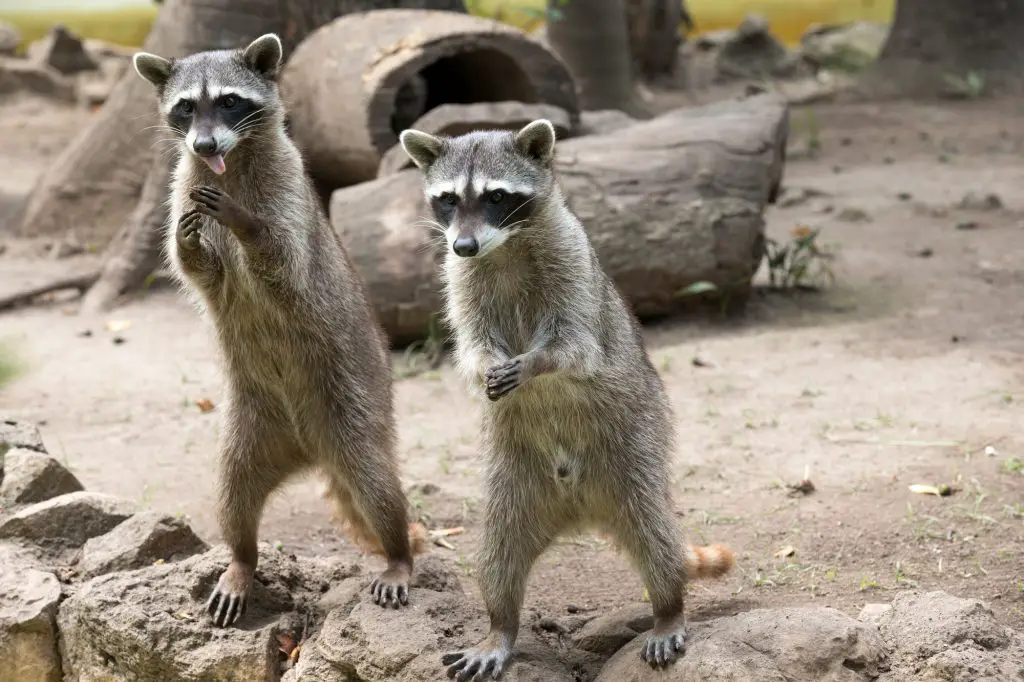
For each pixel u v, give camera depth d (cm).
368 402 796
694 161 1356
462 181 710
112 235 1712
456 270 720
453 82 1642
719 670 611
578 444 714
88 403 1202
